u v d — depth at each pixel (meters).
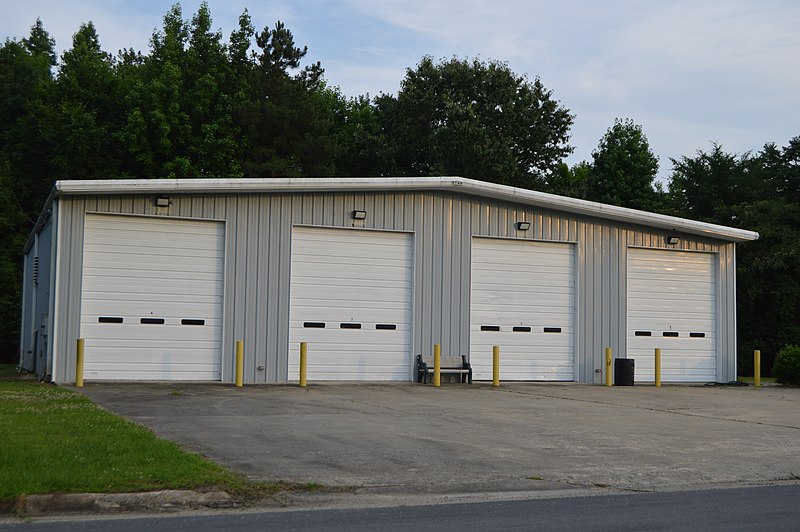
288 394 18.53
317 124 49.12
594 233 25.58
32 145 46.34
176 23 49.28
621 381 24.73
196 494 8.62
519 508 8.62
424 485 9.63
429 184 22.86
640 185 57.09
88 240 20.05
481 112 50.06
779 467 11.23
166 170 42.72
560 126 52.69
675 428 14.69
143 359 20.44
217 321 21.16
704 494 9.55
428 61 52.09
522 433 13.51
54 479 8.59
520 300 24.56
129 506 8.35
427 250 23.34
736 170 48.50
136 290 20.44
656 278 26.59
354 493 9.17
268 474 9.74
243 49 50.12
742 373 43.03
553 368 24.84
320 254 22.28
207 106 46.38
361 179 22.12
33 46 63.19
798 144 49.66
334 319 22.31
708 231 26.58
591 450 12.09
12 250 43.97
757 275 43.56
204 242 21.12
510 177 48.59
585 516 8.23
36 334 24.25
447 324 23.47
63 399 15.46
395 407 16.59
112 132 45.72
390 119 52.53
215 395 17.80
